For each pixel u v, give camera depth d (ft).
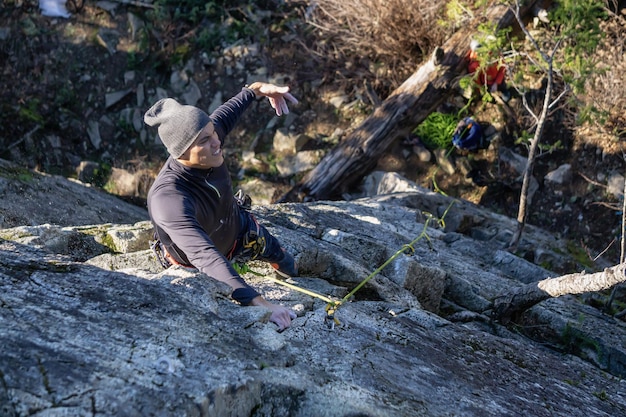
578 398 10.57
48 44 41.16
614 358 14.46
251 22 40.22
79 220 19.30
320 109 38.29
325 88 38.55
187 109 8.93
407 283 13.89
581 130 34.42
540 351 12.55
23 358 6.44
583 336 14.85
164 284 8.86
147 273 9.31
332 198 34.73
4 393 5.98
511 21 30.89
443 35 34.60
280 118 38.58
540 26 30.89
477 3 26.22
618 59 31.35
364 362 8.75
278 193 36.47
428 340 10.56
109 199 22.27
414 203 25.98
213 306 8.59
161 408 6.38
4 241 9.31
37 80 40.57
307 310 10.24
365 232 16.80
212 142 9.07
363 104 37.63
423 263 14.55
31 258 8.64
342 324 9.91
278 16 40.50
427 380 8.95
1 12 41.88
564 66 22.77
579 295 20.48
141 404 6.34
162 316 7.95
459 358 10.32
